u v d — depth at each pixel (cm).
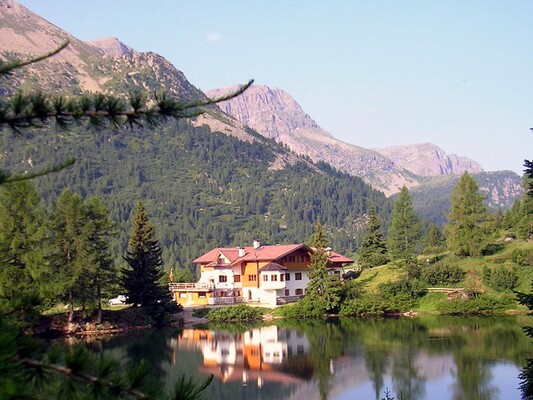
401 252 10306
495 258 8775
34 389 816
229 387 4291
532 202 8850
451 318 7344
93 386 838
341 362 5050
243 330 6881
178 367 4878
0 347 803
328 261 8394
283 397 4044
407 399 3934
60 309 6969
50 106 934
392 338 6088
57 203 6544
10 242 5272
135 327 6950
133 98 943
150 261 7325
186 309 8281
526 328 2527
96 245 6631
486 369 4628
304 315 7931
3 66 969
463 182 9275
